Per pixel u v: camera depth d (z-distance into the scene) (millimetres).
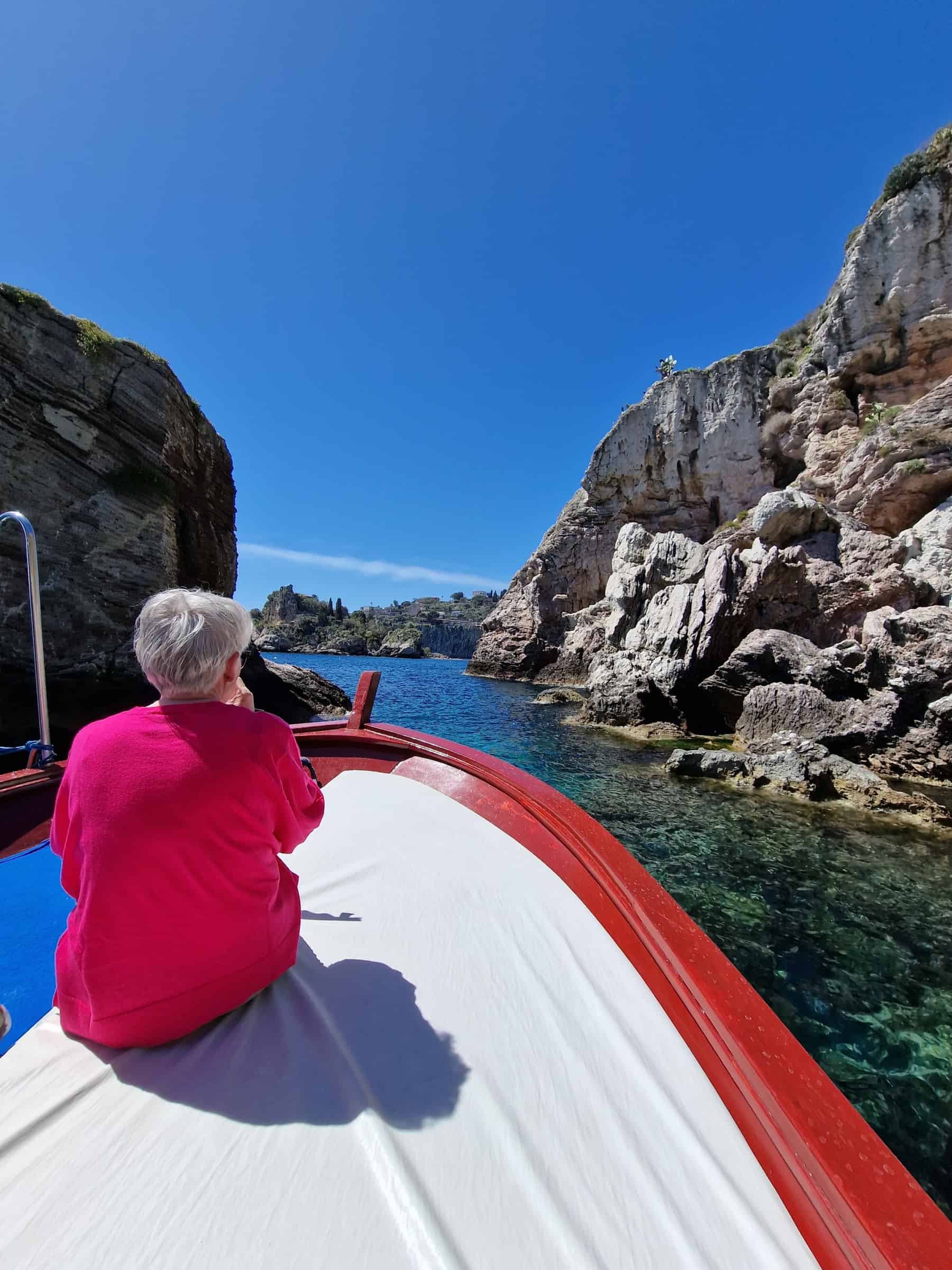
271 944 1419
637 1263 866
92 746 1267
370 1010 1422
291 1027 1340
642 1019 1448
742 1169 1045
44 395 14508
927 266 24094
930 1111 3568
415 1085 1195
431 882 2115
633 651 19328
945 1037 4203
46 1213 894
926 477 19672
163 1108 1101
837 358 26938
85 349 15273
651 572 22391
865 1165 970
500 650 41531
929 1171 3188
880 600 16906
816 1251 889
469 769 3143
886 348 25453
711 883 6641
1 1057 1229
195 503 19141
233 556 22312
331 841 2449
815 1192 949
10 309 14117
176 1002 1252
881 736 12188
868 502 20828
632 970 1645
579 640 35719
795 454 29047
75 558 14750
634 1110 1169
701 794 10047
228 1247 856
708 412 33688
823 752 11172
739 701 15688
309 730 3711
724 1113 1170
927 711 12031
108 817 1187
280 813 1441
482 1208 942
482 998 1497
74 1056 1232
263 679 19484
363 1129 1070
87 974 1193
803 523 20391
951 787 10789
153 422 16781
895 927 5672
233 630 1453
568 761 12688
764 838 7988
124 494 15852
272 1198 937
